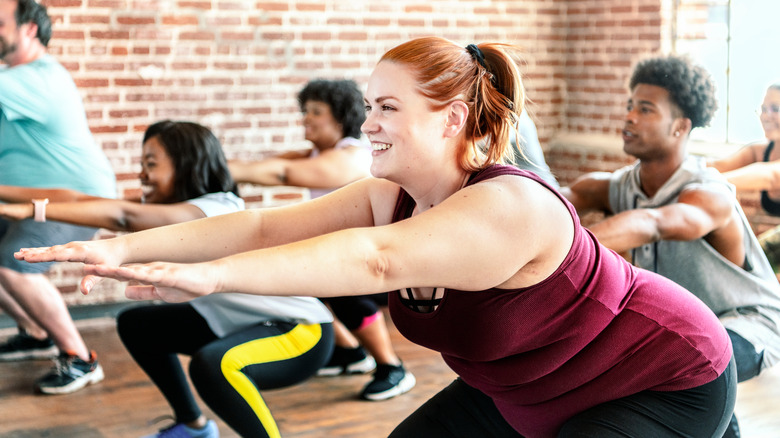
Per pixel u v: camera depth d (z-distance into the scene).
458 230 1.33
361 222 1.71
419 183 1.52
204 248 1.59
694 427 1.68
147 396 3.83
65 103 4.03
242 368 2.55
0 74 3.90
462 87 1.46
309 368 2.72
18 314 4.27
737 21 5.55
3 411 3.64
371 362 4.09
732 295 2.47
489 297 1.47
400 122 1.45
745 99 5.55
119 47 5.14
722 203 2.44
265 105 5.58
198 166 2.96
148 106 5.25
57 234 3.88
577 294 1.52
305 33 5.65
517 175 1.46
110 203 2.77
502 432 1.88
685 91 2.58
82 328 4.91
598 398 1.65
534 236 1.40
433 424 1.90
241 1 5.44
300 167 3.79
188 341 2.79
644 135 2.62
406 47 1.46
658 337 1.60
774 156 4.18
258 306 2.66
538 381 1.65
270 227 1.65
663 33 5.89
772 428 3.35
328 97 3.91
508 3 6.34
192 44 5.34
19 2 3.94
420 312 1.56
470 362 1.65
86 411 3.65
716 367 1.66
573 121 6.61
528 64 6.48
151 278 1.16
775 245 3.40
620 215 2.34
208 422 3.01
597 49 6.36
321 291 1.27
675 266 2.50
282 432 3.36
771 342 2.41
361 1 5.80
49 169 4.03
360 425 3.45
